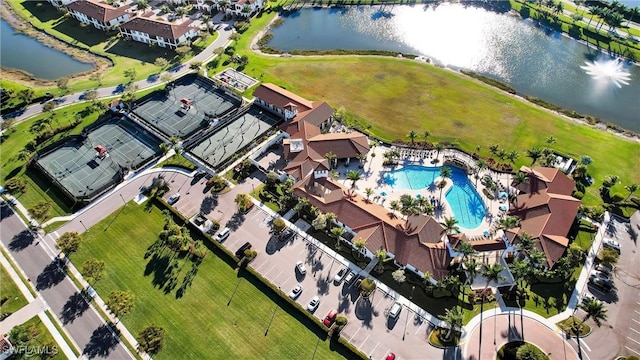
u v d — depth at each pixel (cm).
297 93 16688
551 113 15638
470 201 12288
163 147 13775
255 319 9638
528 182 11994
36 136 14588
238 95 16475
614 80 17862
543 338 9188
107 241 11406
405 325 9444
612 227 11481
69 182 13138
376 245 10688
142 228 11725
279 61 18800
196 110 15888
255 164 13475
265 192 12538
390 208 11969
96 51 19725
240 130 14950
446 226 10525
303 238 11338
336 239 11288
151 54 19412
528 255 10100
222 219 11894
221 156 13888
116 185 13000
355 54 19238
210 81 17300
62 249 10856
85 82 17600
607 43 19988
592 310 8925
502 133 14575
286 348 9125
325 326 9356
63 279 10550
